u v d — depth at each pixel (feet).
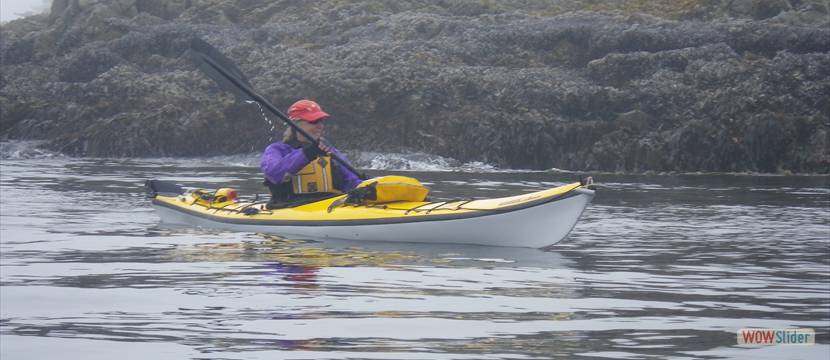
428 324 34.99
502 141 150.00
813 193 103.86
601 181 122.01
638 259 54.24
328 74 163.94
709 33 164.25
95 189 102.17
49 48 212.84
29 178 116.57
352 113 158.81
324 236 63.36
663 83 153.17
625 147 144.87
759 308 39.01
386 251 56.70
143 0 223.71
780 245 61.00
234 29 198.59
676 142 143.84
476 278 46.32
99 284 44.11
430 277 46.52
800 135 141.69
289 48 181.16
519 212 57.72
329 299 40.11
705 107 147.95
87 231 67.10
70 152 165.89
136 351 30.89
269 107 74.33
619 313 37.50
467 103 156.97
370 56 168.55
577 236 65.41
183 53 193.57
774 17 177.68
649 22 171.83
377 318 36.04
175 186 77.97
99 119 169.37
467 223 58.75
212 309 37.78
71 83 187.01
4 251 56.39
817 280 46.85
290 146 68.64
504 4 199.11
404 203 64.28
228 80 75.00
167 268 49.32
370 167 149.18
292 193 68.39
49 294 41.29
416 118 155.33
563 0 200.75
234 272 47.91
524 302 39.75
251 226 67.67
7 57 213.66
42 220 73.92
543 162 147.95
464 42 173.37
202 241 61.21
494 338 32.78
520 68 165.99
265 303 39.11
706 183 119.24
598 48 167.43
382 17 192.03
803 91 147.84
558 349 31.27
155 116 165.27
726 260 53.98
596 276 47.52
